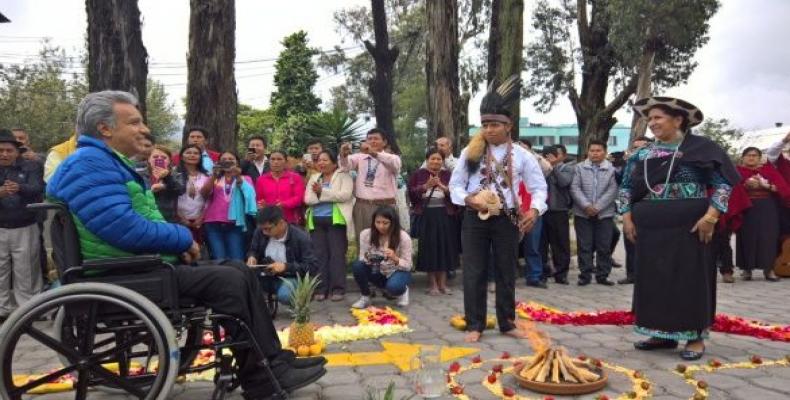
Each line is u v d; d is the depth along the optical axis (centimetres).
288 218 778
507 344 525
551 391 393
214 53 906
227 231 712
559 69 2711
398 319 621
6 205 637
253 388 368
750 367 451
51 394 420
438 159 780
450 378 429
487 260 552
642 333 493
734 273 991
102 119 347
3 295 644
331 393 404
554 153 883
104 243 339
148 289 335
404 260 690
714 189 463
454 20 1076
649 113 488
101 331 337
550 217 873
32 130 2745
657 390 402
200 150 710
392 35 3212
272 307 654
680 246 471
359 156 773
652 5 2150
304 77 3319
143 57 863
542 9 2736
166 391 328
